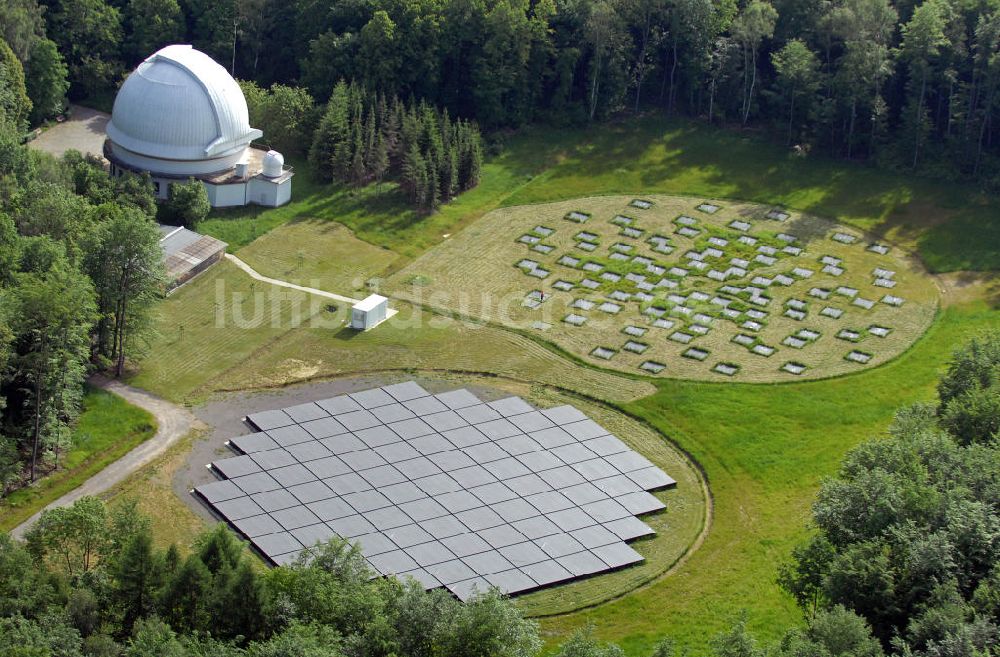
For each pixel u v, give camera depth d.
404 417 180.25
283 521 158.38
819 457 177.50
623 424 183.25
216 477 166.62
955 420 164.62
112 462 167.88
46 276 168.00
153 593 132.00
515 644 126.31
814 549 145.12
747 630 148.88
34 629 121.69
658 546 161.00
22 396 169.12
